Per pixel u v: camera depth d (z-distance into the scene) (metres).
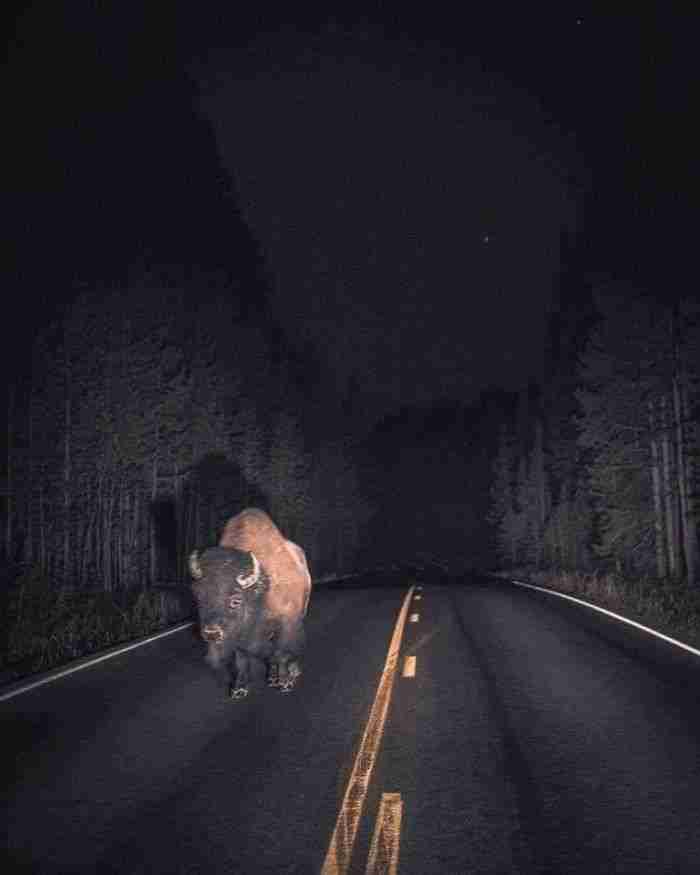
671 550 30.98
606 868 4.78
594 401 32.84
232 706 9.00
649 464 32.56
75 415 37.00
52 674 11.35
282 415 60.31
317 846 5.11
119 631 17.64
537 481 65.69
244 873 4.75
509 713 8.55
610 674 10.81
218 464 46.22
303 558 10.59
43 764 6.91
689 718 8.31
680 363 30.30
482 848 5.06
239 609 8.40
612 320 31.64
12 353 39.19
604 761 6.83
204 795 6.06
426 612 19.36
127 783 6.37
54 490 38.53
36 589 19.08
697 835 5.25
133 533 40.16
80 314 35.78
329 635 14.91
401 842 5.16
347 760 6.89
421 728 7.94
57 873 4.78
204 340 46.31
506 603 22.22
